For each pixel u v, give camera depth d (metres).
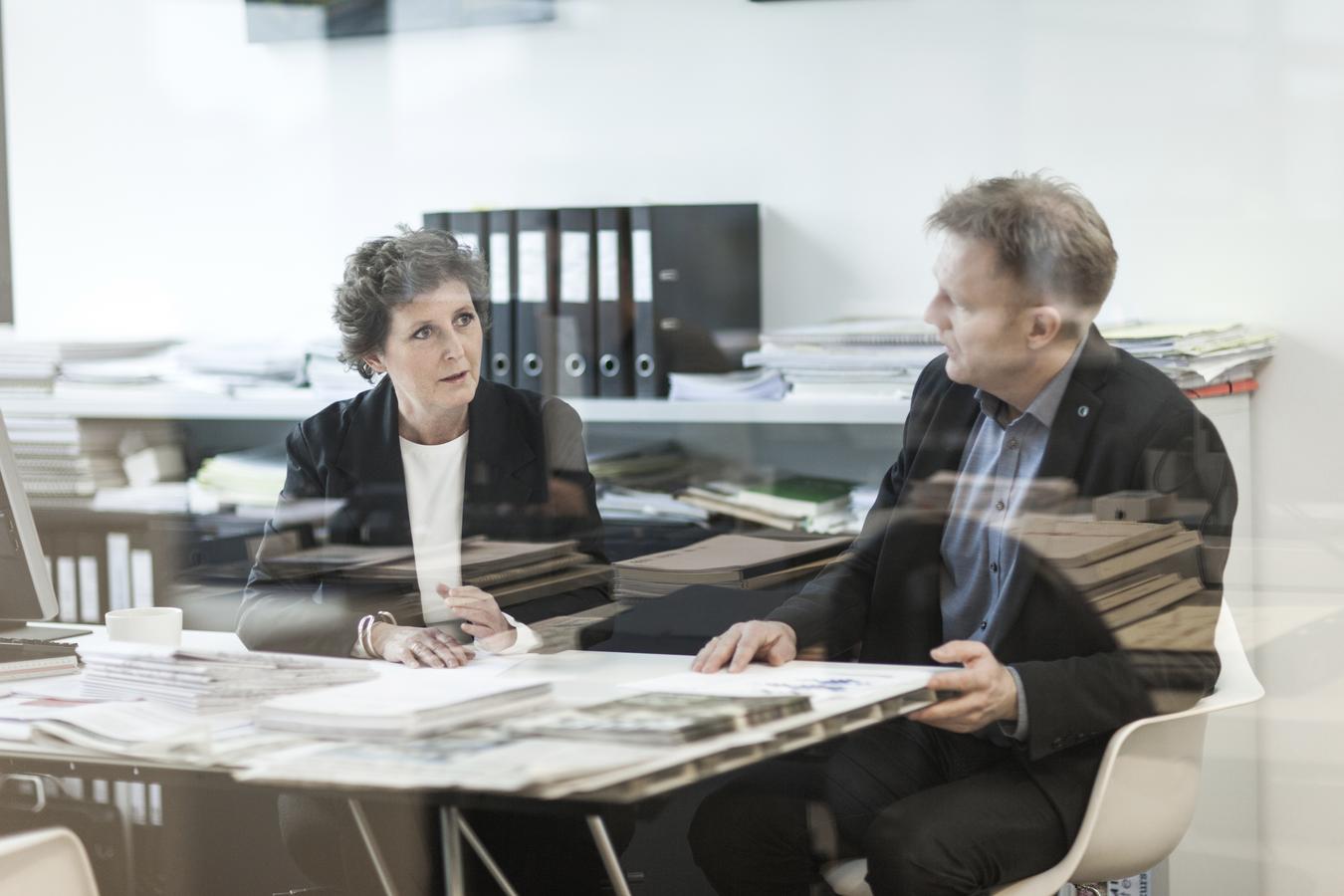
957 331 1.96
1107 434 1.86
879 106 2.53
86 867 1.39
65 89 3.10
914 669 1.61
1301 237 2.29
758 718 1.29
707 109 2.63
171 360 2.94
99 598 2.91
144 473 2.90
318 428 2.30
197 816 2.35
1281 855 2.34
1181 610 1.79
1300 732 2.32
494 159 2.80
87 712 1.45
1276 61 2.29
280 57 2.93
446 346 2.31
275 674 1.50
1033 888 1.62
